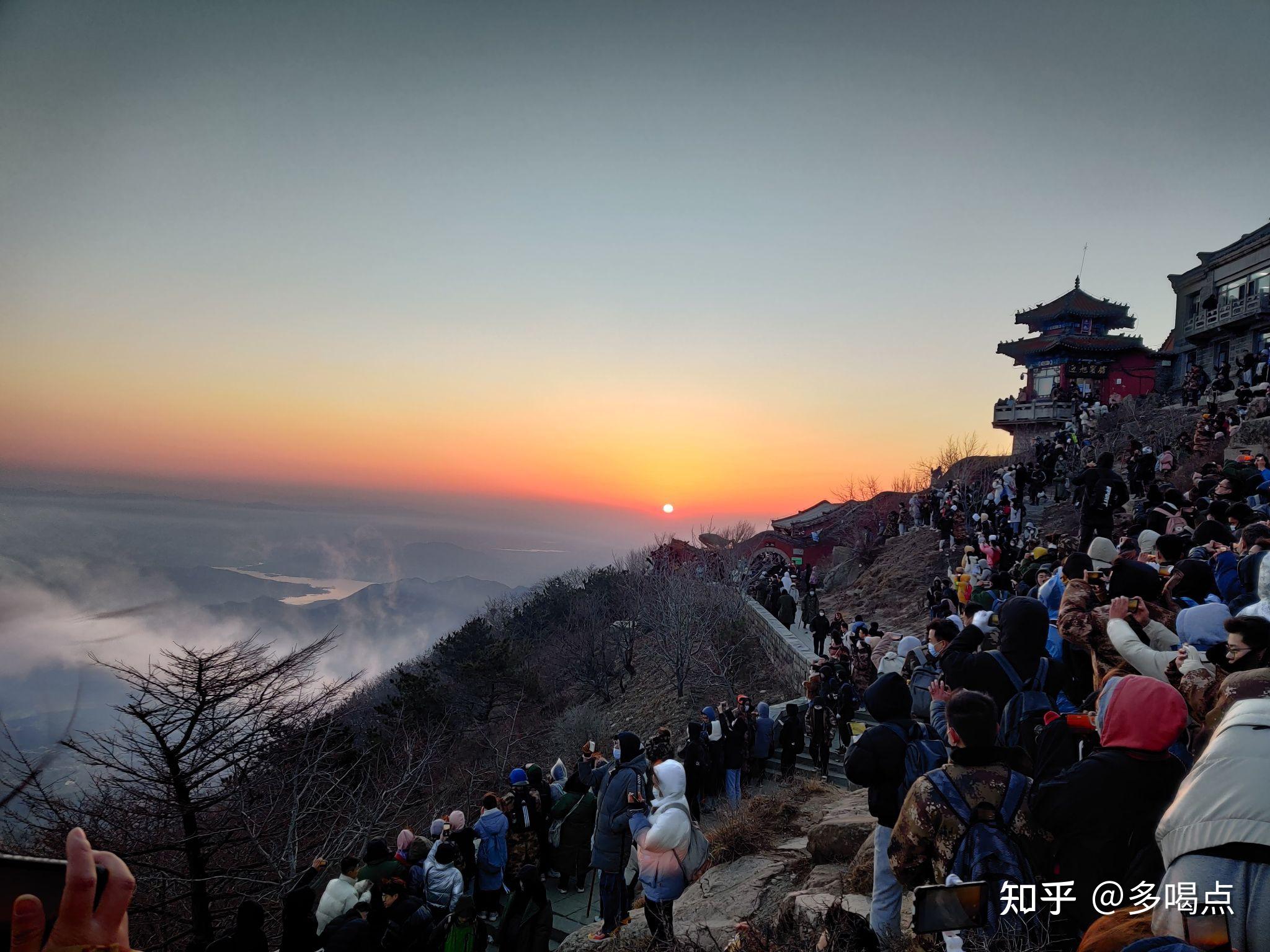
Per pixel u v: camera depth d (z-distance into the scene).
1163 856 2.63
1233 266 40.91
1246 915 2.29
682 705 29.20
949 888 3.27
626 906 8.43
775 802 11.03
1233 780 2.45
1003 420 51.59
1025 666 5.17
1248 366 31.81
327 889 7.68
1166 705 3.41
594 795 11.23
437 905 8.42
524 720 33.34
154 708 9.13
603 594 50.38
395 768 17.58
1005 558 22.95
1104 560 8.24
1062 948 3.40
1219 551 7.87
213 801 10.15
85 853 1.18
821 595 39.09
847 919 4.63
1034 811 3.55
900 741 4.80
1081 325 54.75
